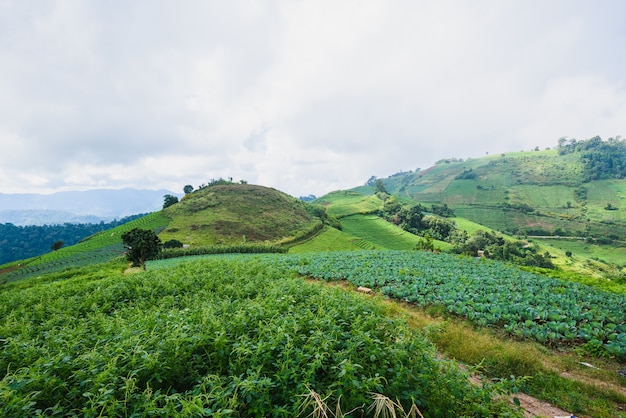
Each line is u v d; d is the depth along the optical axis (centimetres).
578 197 18800
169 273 2038
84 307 1389
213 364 616
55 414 488
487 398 586
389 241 11362
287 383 536
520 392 836
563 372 988
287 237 10250
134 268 4284
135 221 11581
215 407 468
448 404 571
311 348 586
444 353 1054
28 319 1241
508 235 14912
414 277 2216
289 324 673
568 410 762
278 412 477
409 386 572
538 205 18838
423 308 1678
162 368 549
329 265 2883
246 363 589
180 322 734
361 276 2345
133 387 480
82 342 727
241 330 693
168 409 440
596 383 922
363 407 511
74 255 8500
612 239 13375
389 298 1880
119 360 577
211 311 824
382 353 606
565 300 1628
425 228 14025
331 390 516
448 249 10844
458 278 2200
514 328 1334
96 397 457
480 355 1010
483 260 3259
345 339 693
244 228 10419
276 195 14938
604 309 1512
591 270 9812
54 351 685
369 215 15500
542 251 11962
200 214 11444
